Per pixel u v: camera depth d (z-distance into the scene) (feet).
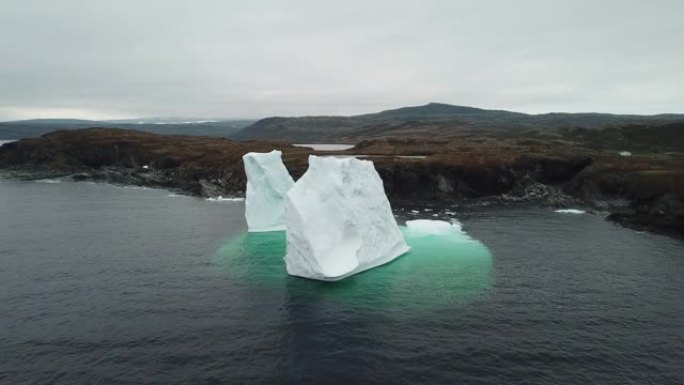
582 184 298.56
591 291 131.95
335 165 152.66
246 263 156.97
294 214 142.20
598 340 101.55
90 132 479.82
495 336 102.83
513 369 89.04
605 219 240.12
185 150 422.41
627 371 89.10
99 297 124.16
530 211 265.75
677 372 89.10
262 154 212.43
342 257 144.05
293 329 105.29
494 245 183.11
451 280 140.56
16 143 456.04
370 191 159.33
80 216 235.20
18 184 359.05
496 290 131.85
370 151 406.41
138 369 88.07
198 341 99.19
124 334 102.37
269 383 83.56
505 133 622.13
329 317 112.16
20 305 118.21
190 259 160.66
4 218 227.20
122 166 420.77
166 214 244.83
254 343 98.37
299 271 142.92
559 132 556.51
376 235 157.38
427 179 306.96
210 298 124.16
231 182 336.29
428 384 83.61
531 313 115.75
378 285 135.64
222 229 210.38
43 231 199.82
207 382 83.76
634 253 172.65
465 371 88.07
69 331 103.71
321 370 87.81
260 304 120.16
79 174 387.34
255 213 207.41
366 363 90.48
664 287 135.74
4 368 88.43
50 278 138.82
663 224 213.87
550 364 91.15
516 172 313.32
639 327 108.47
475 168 307.37
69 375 86.12
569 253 171.83
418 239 188.75
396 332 104.27
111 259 158.81
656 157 348.18
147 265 152.97
